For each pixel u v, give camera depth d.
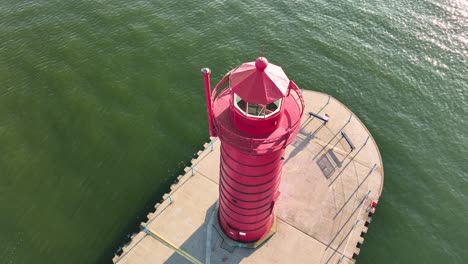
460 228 26.31
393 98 35.00
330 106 32.75
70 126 31.50
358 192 26.75
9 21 39.41
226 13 42.00
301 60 38.16
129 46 38.03
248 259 23.16
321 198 26.39
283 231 24.55
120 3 42.16
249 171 16.09
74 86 34.31
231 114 15.08
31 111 32.28
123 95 33.97
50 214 26.39
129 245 23.67
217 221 24.62
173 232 24.33
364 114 33.88
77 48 37.41
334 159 28.70
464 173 29.45
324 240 24.19
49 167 28.86
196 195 26.25
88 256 24.59
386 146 31.39
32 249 24.69
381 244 25.45
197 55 37.72
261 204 18.97
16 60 36.00
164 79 35.47
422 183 28.89
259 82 12.91
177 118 32.66
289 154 28.98
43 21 39.72
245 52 38.31
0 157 29.11
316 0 44.03
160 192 27.94
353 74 36.94
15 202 26.78
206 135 31.55
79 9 41.19
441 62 37.62
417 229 26.27
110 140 30.83
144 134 31.36
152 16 40.97
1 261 24.09
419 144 31.45
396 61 37.88
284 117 15.27
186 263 22.97
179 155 30.19
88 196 27.50
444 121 33.03
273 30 40.66
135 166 29.39
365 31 40.78
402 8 43.12
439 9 42.62
